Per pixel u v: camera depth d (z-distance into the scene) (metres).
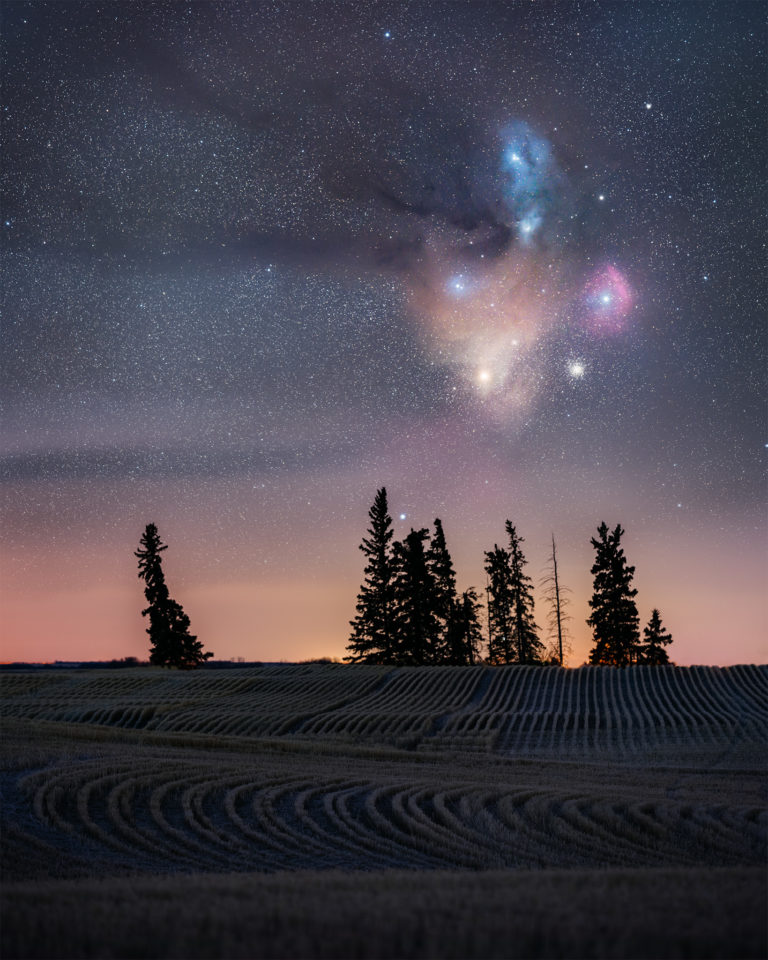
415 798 28.34
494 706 63.06
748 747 49.75
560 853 22.33
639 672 73.50
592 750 49.50
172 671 80.81
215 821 25.23
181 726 57.66
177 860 21.20
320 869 20.56
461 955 7.96
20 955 8.12
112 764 31.89
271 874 17.41
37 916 9.49
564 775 38.16
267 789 29.20
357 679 73.38
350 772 35.28
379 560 102.88
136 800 26.94
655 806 28.00
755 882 12.25
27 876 18.66
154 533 100.62
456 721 57.78
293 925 9.08
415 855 22.12
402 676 74.62
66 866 19.92
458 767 40.44
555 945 8.25
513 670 75.81
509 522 110.44
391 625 101.00
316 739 53.41
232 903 10.33
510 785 32.44
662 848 23.12
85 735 44.44
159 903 10.46
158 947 8.27
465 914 9.46
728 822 25.98
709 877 12.97
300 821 25.62
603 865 20.83
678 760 46.31
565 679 72.12
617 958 7.86
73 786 27.50
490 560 110.19
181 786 29.03
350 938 8.43
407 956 7.96
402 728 56.00
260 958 7.87
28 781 27.91
